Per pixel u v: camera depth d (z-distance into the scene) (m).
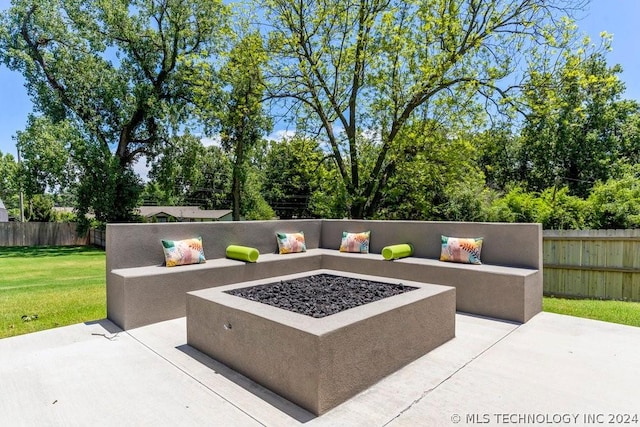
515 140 12.79
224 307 2.75
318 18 9.74
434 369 2.70
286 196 25.53
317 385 2.07
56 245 17.50
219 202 30.05
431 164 9.71
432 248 5.09
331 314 2.57
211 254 4.85
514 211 6.84
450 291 3.31
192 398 2.27
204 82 12.75
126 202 16.11
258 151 17.09
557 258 5.72
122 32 14.81
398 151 9.95
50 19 14.51
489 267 4.31
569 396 2.29
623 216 5.77
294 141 11.43
